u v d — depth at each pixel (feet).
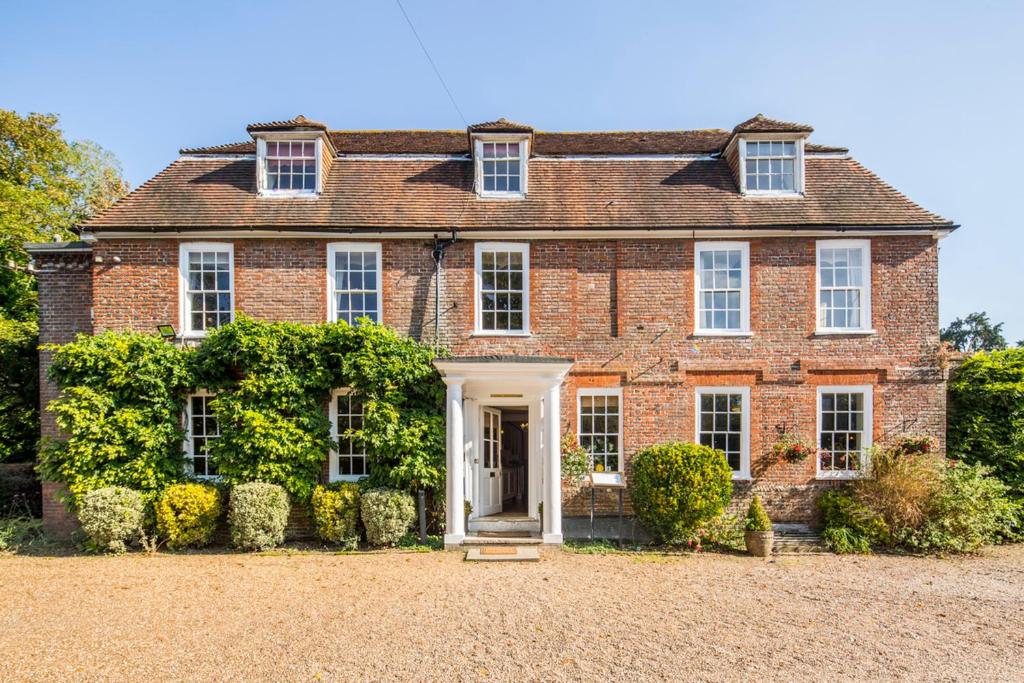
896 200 45.93
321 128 46.06
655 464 39.45
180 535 37.81
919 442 42.52
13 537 40.22
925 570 34.65
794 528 42.04
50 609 26.89
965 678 20.51
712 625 25.29
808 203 45.98
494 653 22.15
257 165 46.19
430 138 56.03
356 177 47.98
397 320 44.06
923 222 43.91
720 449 43.96
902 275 44.34
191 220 43.62
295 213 44.62
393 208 45.55
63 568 34.09
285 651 22.18
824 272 44.93
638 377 43.91
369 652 22.15
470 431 43.42
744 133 46.47
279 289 43.88
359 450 43.19
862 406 43.98
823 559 37.17
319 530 38.81
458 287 44.27
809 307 44.32
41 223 70.23
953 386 45.44
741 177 46.88
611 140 56.03
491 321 44.52
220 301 43.88
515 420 54.39
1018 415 43.60
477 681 19.88
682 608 27.45
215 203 45.21
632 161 49.90
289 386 39.78
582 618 25.95
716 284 44.93
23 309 68.54
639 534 42.14
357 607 27.17
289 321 43.70
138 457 38.91
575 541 40.93
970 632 24.80
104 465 38.68
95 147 90.22
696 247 44.73
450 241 44.24
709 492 38.52
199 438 42.57
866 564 35.96
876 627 25.29
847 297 44.88
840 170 48.57
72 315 45.19
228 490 40.22
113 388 39.34
